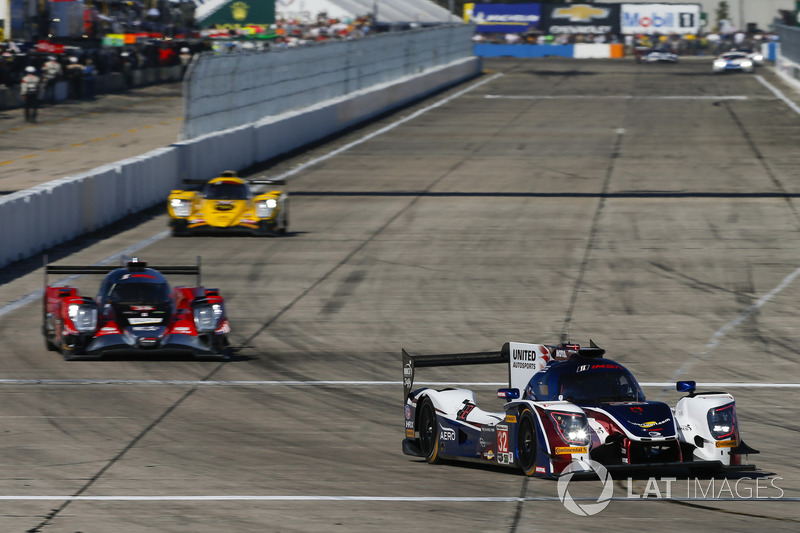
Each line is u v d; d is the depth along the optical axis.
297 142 130.75
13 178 103.69
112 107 171.12
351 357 48.94
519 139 137.62
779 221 84.44
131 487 28.39
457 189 101.38
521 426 29.55
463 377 45.72
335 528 24.47
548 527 24.47
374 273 67.50
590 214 87.88
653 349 50.50
